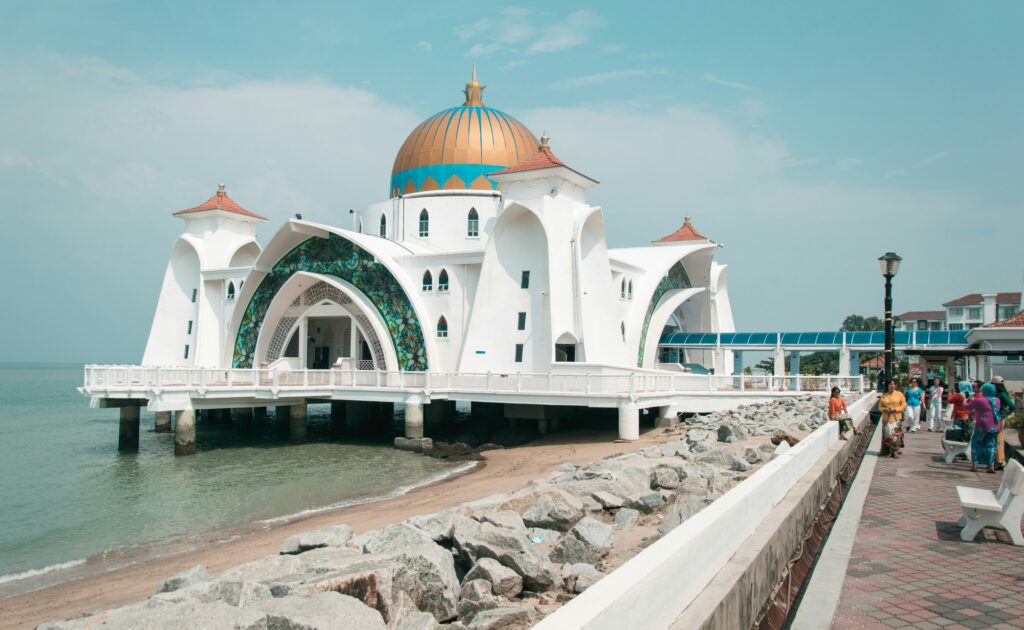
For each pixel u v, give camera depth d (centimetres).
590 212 3519
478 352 3547
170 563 1526
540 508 967
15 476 2656
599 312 3625
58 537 1778
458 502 1966
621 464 1386
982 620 632
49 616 1217
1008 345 2864
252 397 3391
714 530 533
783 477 826
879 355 6016
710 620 453
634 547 868
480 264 3716
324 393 3488
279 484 2433
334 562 732
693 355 5047
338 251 4062
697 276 4994
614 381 2945
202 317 4534
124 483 2492
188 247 4759
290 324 4244
